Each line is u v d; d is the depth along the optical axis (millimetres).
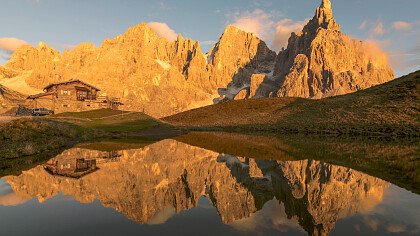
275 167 23172
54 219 10594
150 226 9930
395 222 10734
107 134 60031
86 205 12406
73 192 14602
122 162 24859
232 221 10578
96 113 94750
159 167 22734
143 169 21656
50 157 27062
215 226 9992
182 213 11445
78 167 22016
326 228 10055
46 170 20578
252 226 10047
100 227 9797
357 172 20516
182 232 9359
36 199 13289
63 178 18047
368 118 72938
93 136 53594
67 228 9711
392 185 16703
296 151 33812
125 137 58938
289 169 22234
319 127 73875
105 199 13406
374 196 14438
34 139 35094
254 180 18438
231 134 71625
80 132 53906
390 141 44688
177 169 22188
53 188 15523
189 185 16859
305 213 11773
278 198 14109
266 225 10195
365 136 56094
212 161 26547
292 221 10703
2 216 10945
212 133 76438
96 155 29094
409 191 15352
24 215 11008
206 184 17234
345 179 18453
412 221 10852
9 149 28219
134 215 11086
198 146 41000
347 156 28500
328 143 43406
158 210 11883
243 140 52312
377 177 18812
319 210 12188
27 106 104625
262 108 129875
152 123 87062
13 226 9883
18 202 12734
